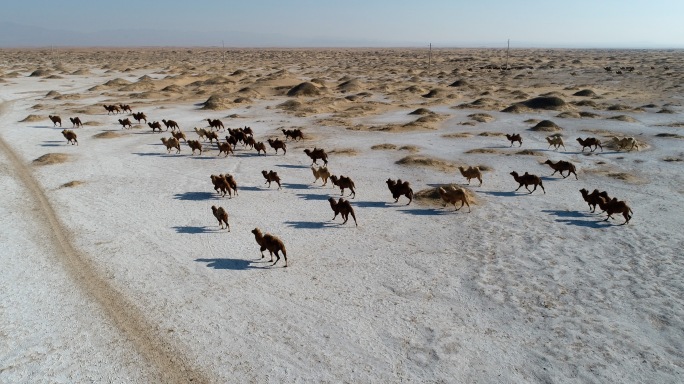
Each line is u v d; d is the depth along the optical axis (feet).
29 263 53.42
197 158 106.93
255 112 177.68
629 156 100.27
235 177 90.58
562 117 151.64
